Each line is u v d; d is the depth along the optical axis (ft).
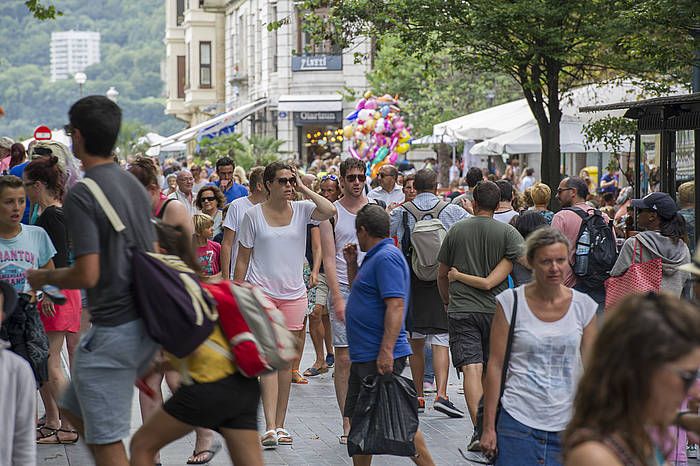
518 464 45.93
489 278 66.13
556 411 45.80
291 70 375.45
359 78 368.07
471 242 66.69
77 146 43.01
